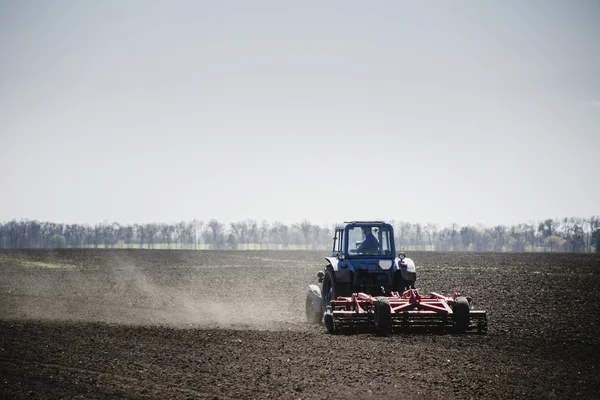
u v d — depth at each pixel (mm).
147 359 30391
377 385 24359
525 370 27125
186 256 180375
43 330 40844
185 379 26078
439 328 38125
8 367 28844
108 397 23672
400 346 33125
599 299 59656
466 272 99375
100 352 32344
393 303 37969
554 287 71938
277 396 23125
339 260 41812
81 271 118688
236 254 194875
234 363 29094
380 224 43375
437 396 22766
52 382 26016
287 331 40219
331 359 29609
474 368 27375
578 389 23906
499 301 58312
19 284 90625
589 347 33188
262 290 79688
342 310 40188
